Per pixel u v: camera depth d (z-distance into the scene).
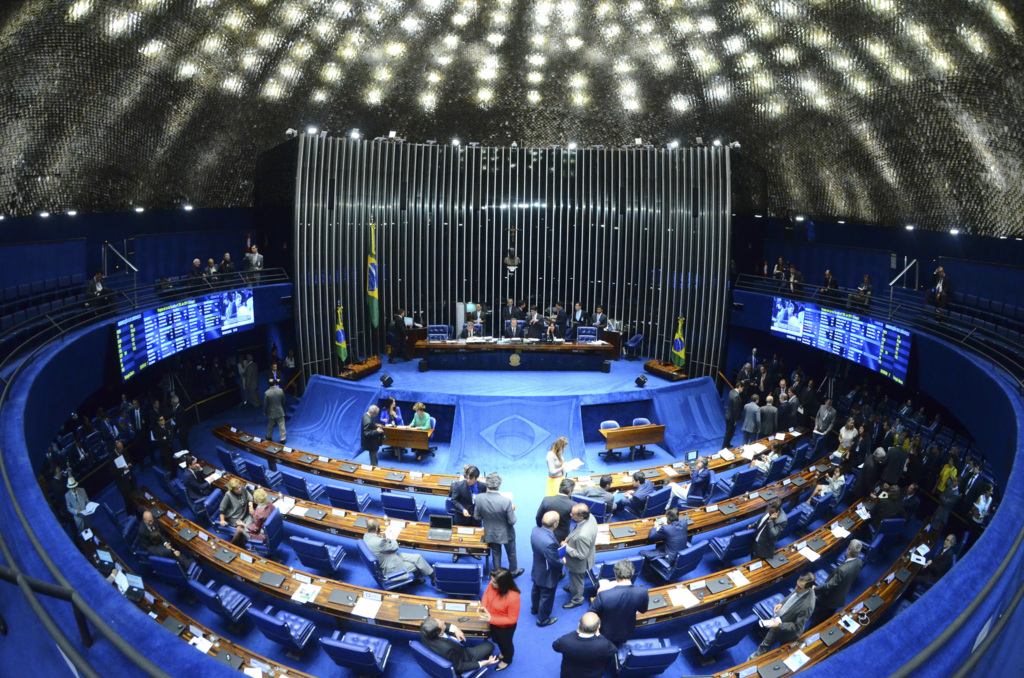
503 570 7.35
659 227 20.09
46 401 10.78
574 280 20.97
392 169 19.86
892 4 14.40
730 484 12.80
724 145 20.95
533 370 18.12
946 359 13.29
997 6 12.49
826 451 16.00
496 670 7.87
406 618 7.86
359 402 15.92
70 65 14.17
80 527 10.04
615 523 10.04
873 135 17.95
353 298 19.83
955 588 5.60
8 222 14.73
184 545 9.61
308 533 11.31
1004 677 4.52
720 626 8.29
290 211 20.81
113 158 17.05
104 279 17.38
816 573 9.52
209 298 16.78
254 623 8.10
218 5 15.89
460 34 19.48
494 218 20.64
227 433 14.05
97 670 4.19
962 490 12.16
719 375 19.70
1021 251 15.86
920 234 18.56
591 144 23.61
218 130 19.27
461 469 14.41
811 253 21.67
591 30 19.38
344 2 17.80
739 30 17.89
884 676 4.72
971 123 15.28
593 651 6.14
